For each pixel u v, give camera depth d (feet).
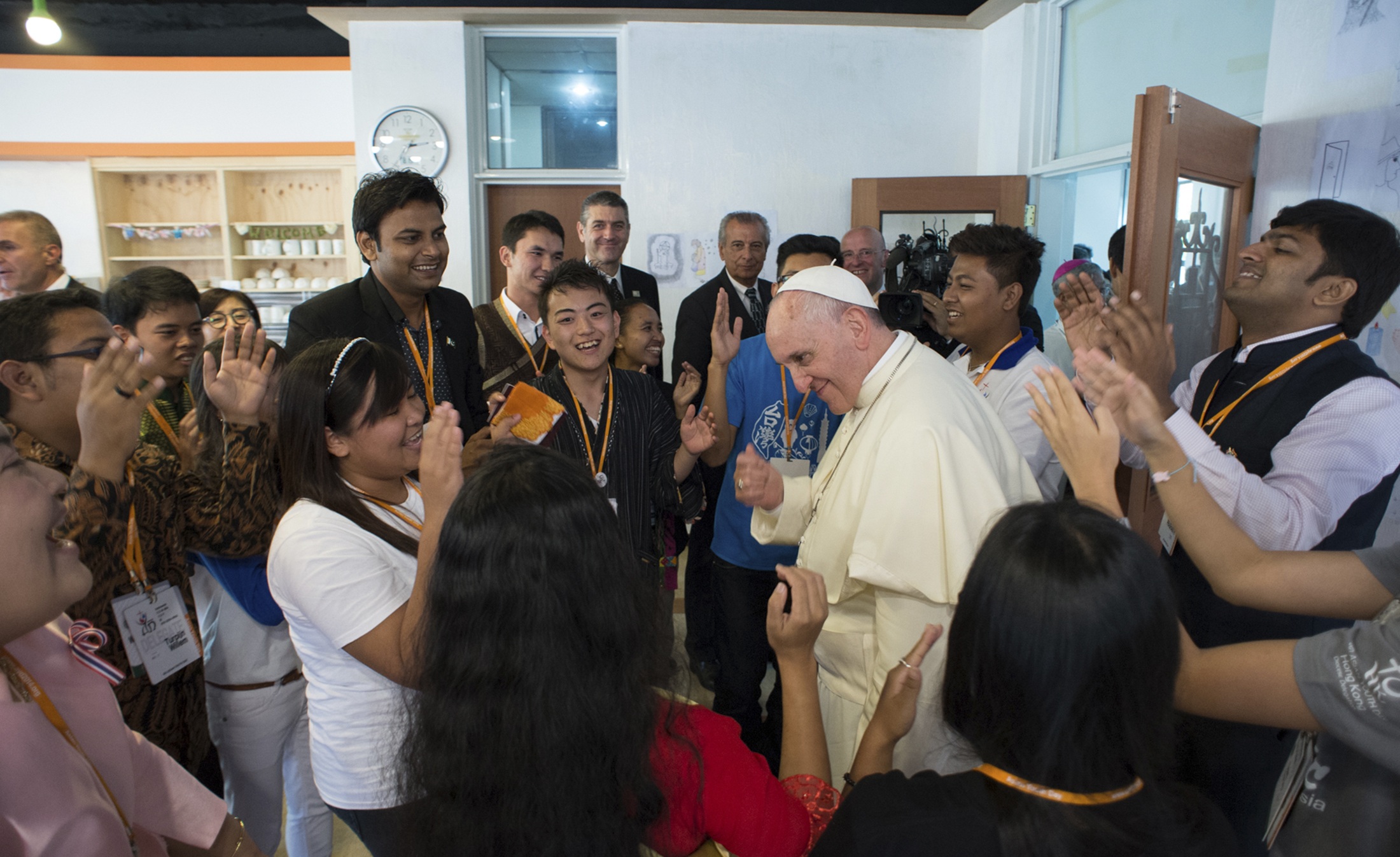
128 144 20.18
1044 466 5.89
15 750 2.13
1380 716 2.32
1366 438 4.25
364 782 3.55
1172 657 2.07
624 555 2.42
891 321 6.81
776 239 15.47
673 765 2.55
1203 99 10.48
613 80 15.74
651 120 15.16
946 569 4.13
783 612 3.21
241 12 18.12
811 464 6.92
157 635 4.16
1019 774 2.08
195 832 3.10
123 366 3.82
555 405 5.56
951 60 15.21
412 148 14.90
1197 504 3.19
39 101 20.02
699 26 14.96
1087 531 2.09
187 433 5.14
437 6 14.19
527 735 2.17
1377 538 6.84
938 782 2.16
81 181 21.04
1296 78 7.84
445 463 3.16
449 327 6.85
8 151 20.12
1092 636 1.96
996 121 14.85
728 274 10.30
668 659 2.65
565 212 16.06
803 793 3.08
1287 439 4.50
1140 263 6.70
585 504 2.35
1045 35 13.78
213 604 4.91
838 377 4.73
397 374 3.80
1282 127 8.01
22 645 2.46
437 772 2.24
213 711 5.02
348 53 19.74
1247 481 3.97
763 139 15.24
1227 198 8.36
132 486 4.06
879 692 4.32
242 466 4.42
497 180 15.62
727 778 2.60
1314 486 4.28
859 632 4.70
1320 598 3.07
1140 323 4.33
